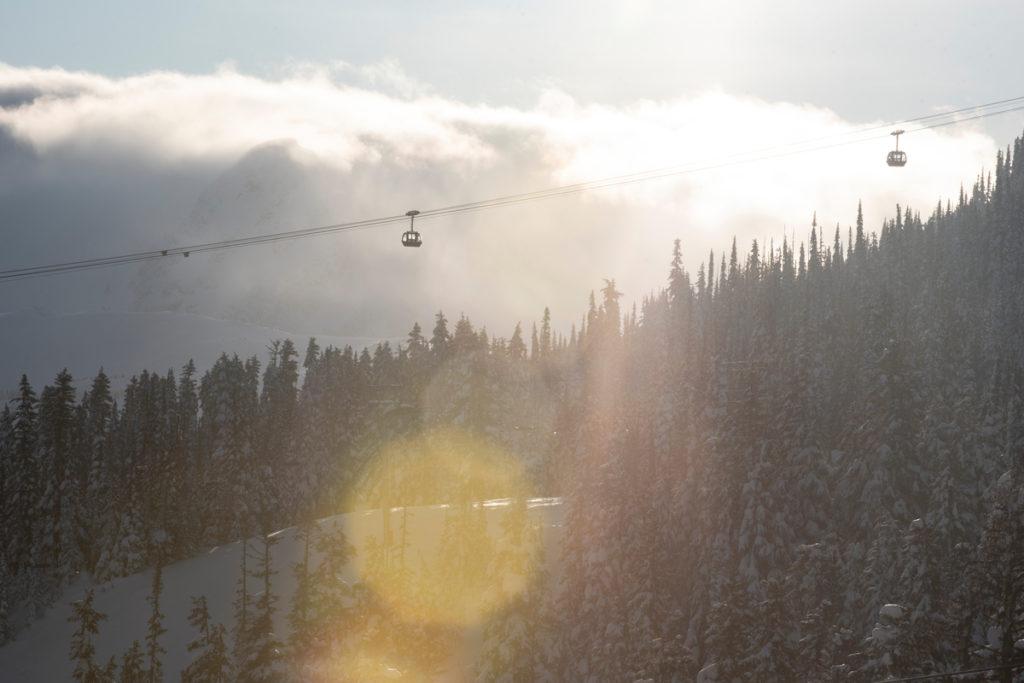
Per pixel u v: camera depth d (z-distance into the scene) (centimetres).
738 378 8394
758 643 4878
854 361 9638
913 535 5172
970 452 6869
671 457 8181
